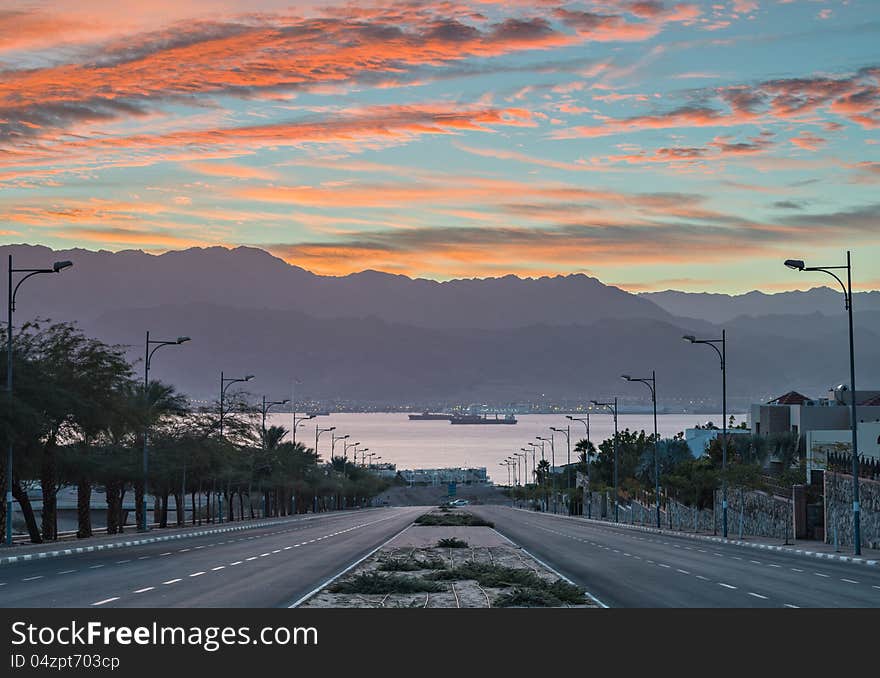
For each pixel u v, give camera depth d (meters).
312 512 166.38
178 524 95.31
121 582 33.06
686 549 54.88
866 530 54.34
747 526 77.00
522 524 93.06
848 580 34.75
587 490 140.62
